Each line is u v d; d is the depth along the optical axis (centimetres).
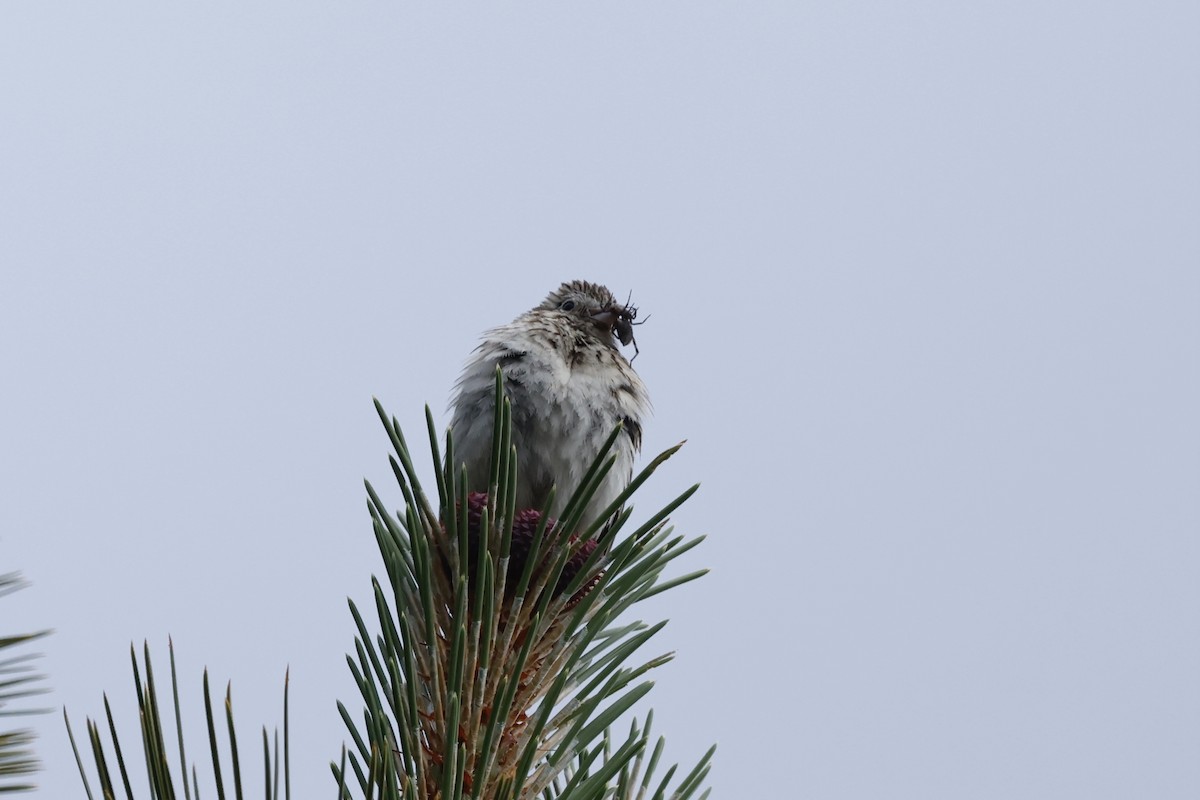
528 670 465
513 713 450
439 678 435
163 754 348
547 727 442
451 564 461
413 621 460
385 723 417
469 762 434
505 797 396
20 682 474
